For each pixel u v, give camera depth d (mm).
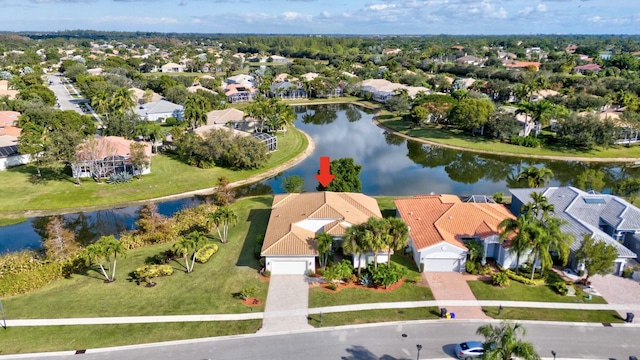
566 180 84062
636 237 50250
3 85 150625
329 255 49094
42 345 35812
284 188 68938
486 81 174125
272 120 110688
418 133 117000
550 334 37562
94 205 67438
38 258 50375
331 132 121938
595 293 43688
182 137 87250
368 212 54500
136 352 35219
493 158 98562
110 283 45312
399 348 35906
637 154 98875
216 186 76125
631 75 179500
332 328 38281
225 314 40094
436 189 78688
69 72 189125
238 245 53438
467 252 46906
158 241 55031
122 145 80688
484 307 41375
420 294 43438
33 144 78938
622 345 36344
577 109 133000
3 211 64500
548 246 43125
